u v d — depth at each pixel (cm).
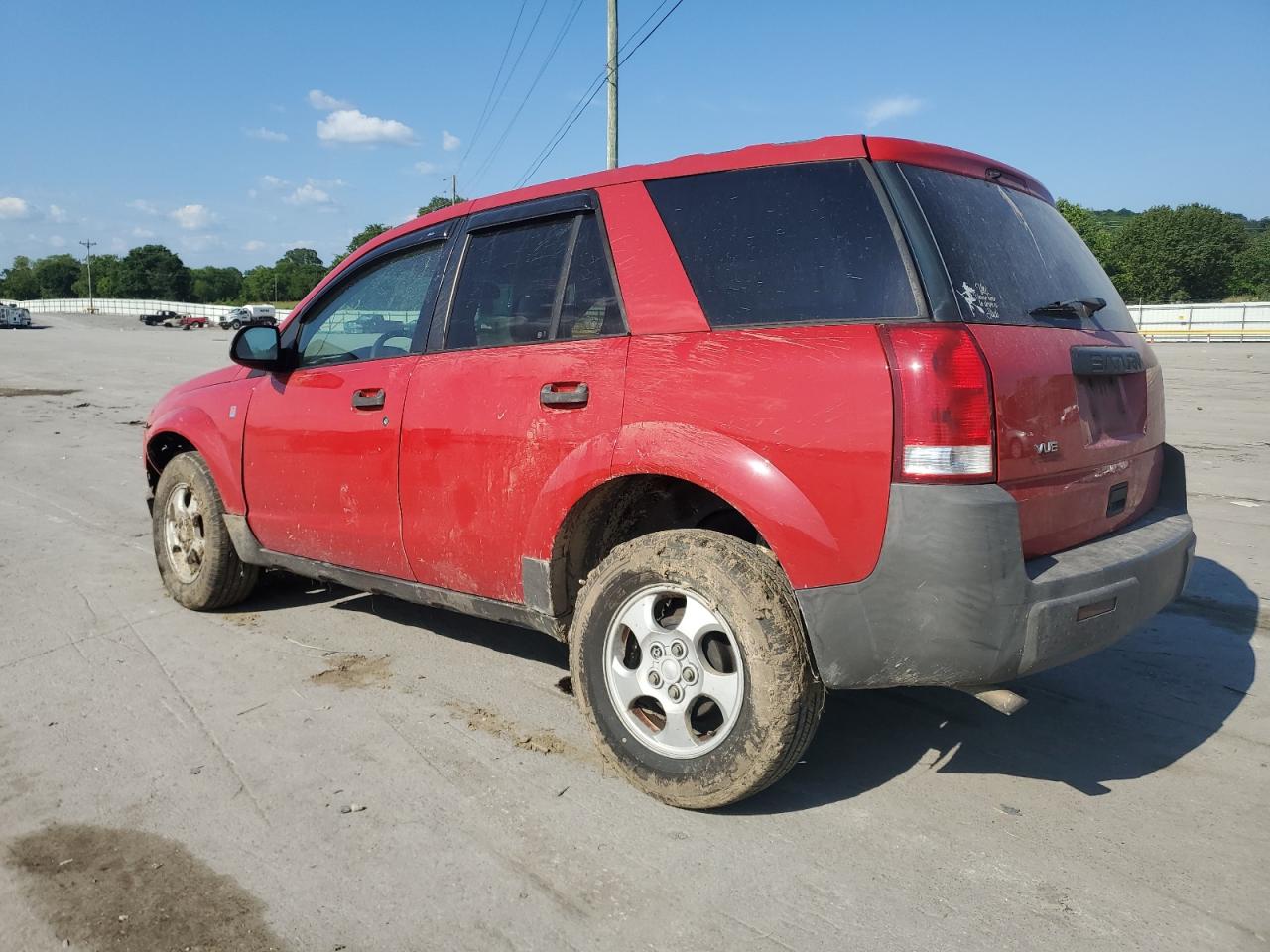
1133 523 320
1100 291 340
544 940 233
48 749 336
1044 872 259
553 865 264
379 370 390
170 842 277
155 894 252
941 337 248
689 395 284
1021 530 258
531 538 325
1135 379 325
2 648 439
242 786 309
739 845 273
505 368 338
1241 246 8338
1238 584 521
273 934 236
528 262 346
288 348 439
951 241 270
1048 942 229
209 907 246
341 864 265
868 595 253
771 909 243
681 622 286
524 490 327
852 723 358
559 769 320
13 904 249
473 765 323
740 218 295
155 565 589
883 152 280
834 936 233
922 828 282
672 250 304
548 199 347
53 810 295
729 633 272
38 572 570
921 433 245
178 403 504
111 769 321
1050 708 370
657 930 236
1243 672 402
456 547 355
